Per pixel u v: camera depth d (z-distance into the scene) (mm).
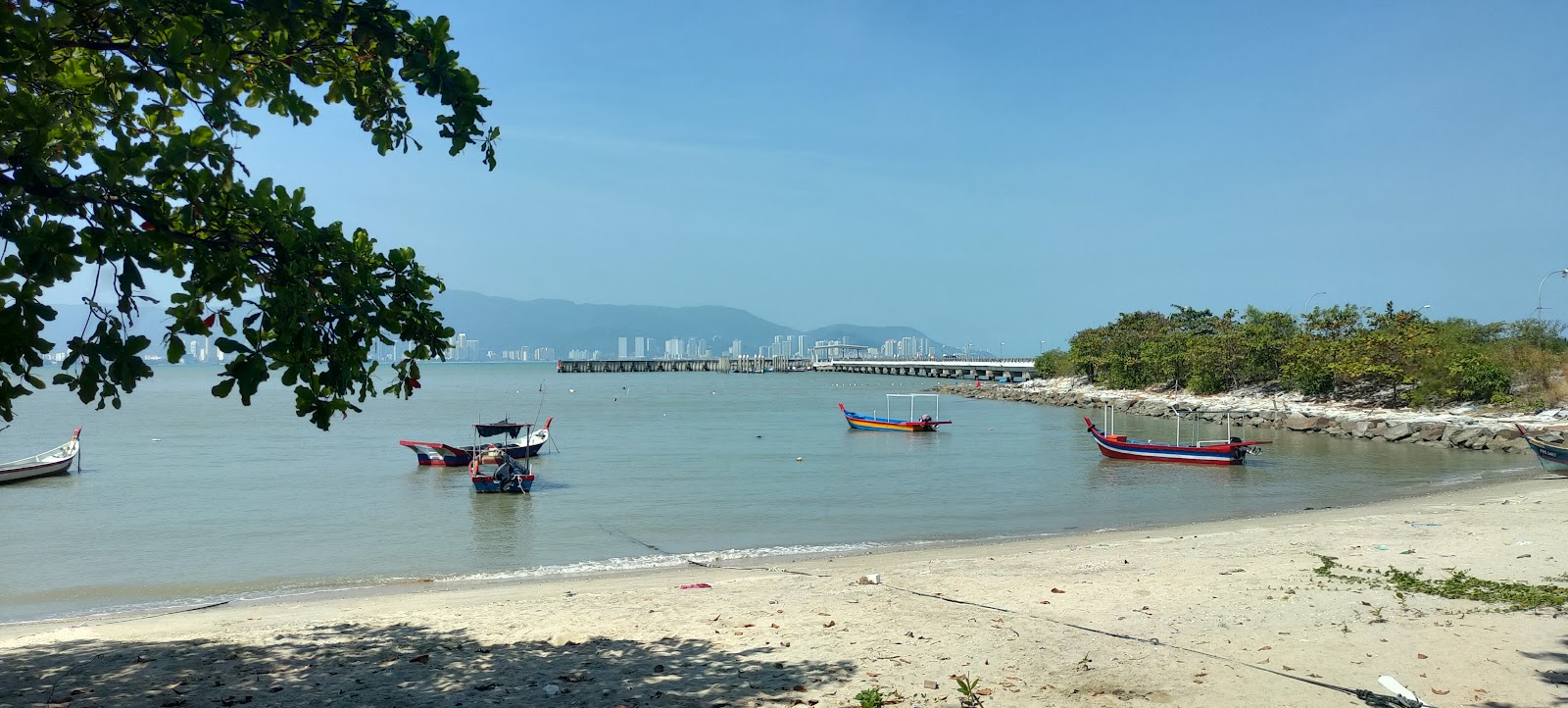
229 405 99438
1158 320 111375
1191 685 8812
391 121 8023
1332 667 9320
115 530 26047
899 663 9781
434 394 131750
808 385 168250
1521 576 13766
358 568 20797
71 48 6578
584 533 25156
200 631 12633
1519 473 36812
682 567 20156
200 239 6340
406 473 39469
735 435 60219
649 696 8828
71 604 17531
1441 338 61906
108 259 5656
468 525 26641
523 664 10195
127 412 86875
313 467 41625
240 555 22438
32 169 5469
